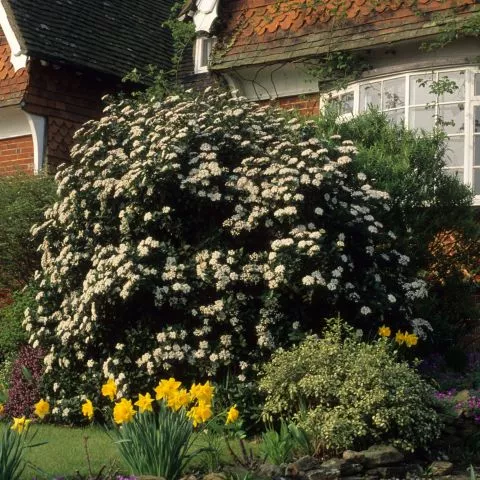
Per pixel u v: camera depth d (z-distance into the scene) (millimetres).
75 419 8797
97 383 8750
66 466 6781
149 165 8695
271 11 14055
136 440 6316
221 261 8562
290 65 13758
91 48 16031
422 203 9867
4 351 11219
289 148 8883
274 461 6840
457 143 12227
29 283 11344
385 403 7168
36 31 15297
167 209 8656
